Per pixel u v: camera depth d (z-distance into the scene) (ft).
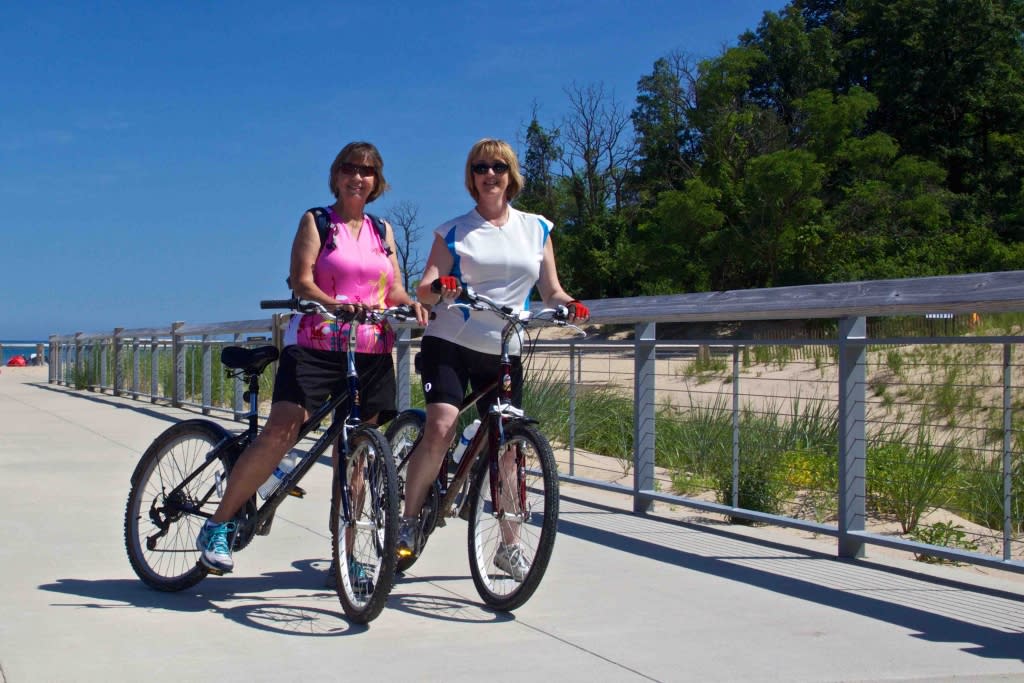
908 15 160.35
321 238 13.75
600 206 161.99
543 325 14.56
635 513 20.44
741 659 11.43
